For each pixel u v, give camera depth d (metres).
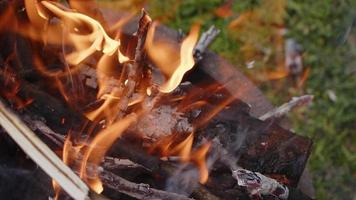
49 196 1.64
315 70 2.43
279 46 2.45
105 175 1.60
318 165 2.31
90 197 1.54
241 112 1.84
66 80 1.73
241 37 2.44
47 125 1.66
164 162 1.70
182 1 2.48
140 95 1.76
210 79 1.96
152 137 1.73
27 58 1.70
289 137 1.83
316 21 2.51
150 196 1.63
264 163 1.80
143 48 1.73
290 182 1.82
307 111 2.37
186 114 1.80
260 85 2.39
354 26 2.53
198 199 1.70
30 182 1.65
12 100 1.62
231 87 1.96
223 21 2.47
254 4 2.53
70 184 1.51
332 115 2.37
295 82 2.41
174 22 2.44
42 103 1.66
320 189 2.29
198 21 2.45
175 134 1.75
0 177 1.65
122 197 1.63
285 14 2.50
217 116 1.82
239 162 1.79
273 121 1.88
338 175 2.32
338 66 2.44
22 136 1.54
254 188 1.72
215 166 1.75
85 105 1.73
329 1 2.55
